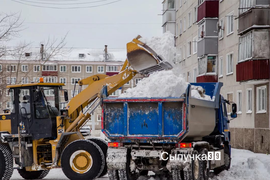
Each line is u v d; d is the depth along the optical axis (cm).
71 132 1595
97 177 1516
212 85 1631
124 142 1370
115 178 1395
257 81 2881
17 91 1623
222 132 1694
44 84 1620
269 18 2845
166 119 1320
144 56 1509
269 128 2855
